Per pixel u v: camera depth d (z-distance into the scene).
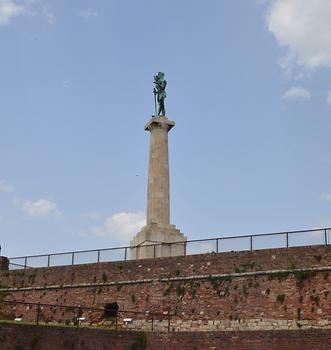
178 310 43.78
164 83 64.25
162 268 45.72
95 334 37.75
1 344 34.44
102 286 47.69
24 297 50.91
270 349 35.59
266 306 40.81
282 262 41.47
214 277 43.41
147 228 56.44
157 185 59.47
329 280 39.44
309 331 34.88
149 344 38.84
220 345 37.00
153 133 61.78
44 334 36.03
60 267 50.41
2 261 54.59
